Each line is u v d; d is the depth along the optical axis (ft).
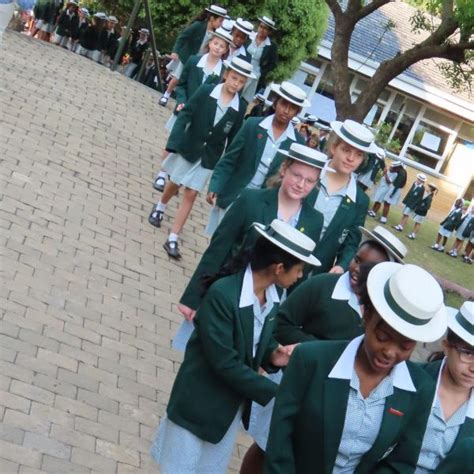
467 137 114.42
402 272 11.44
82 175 33.65
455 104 111.45
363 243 17.07
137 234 30.83
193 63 35.99
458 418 13.30
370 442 12.24
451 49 44.24
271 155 24.53
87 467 17.44
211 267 18.74
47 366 20.22
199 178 29.91
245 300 14.60
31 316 22.06
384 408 12.19
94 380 20.62
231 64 29.14
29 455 16.99
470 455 12.94
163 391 21.65
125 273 27.30
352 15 46.65
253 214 18.93
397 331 11.18
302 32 78.79
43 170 32.14
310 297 16.85
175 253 30.22
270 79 80.53
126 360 22.26
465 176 115.24
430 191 89.66
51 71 47.52
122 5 76.07
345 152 20.80
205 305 14.70
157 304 26.30
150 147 42.16
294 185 19.02
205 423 14.99
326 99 110.22
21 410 18.21
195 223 35.40
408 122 113.70
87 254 27.17
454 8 43.98
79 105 43.27
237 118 29.53
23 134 34.91
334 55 46.96
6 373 19.20
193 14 75.25
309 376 12.26
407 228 94.94
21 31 63.05
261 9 75.61
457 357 13.07
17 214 27.45
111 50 70.28
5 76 42.11
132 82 55.52
